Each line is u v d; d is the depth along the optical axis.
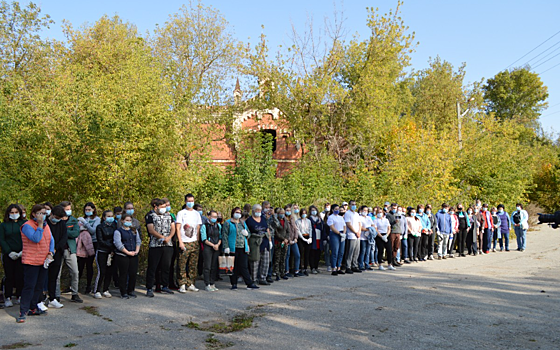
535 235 27.06
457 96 44.38
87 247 9.98
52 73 19.59
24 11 20.00
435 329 7.17
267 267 11.74
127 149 13.12
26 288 7.62
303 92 28.80
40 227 7.72
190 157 18.66
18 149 12.32
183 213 10.66
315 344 6.34
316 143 29.92
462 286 11.20
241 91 30.59
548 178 37.94
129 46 25.39
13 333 6.84
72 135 12.88
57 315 8.05
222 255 11.23
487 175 28.23
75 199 12.69
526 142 60.72
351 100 28.83
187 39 29.78
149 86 14.99
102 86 15.55
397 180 23.20
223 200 16.89
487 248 19.50
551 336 6.81
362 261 14.42
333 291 10.61
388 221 14.84
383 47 30.06
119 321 7.63
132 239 9.84
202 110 26.78
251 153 19.84
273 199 17.73
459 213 18.41
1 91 13.56
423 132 25.58
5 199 11.04
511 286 11.17
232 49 30.48
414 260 16.70
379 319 7.81
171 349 6.10
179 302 9.30
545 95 62.84
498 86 64.69
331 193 20.47
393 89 34.78
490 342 6.49
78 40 28.11
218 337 6.70
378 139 31.11
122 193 13.23
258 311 8.46
